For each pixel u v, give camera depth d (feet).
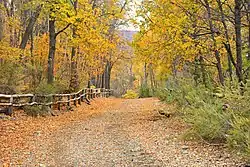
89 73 135.54
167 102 67.56
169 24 45.60
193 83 52.65
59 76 93.15
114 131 46.75
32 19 75.05
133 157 31.48
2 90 53.67
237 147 29.07
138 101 104.22
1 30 99.76
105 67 164.35
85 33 67.82
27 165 29.58
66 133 45.34
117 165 28.94
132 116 63.26
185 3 46.60
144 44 52.65
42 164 29.84
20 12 102.63
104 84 181.16
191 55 49.80
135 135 43.32
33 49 110.52
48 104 60.80
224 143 33.94
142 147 35.78
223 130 33.24
